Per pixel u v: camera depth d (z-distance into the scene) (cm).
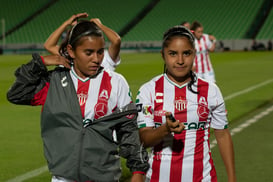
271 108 907
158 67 2020
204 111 260
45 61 249
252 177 478
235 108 913
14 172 510
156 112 261
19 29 3941
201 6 3912
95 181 247
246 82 1393
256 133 685
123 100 254
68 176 246
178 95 260
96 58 239
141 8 4000
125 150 255
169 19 3841
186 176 261
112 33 428
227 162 268
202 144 263
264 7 3722
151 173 267
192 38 244
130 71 1845
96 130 248
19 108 970
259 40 3259
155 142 245
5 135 707
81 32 236
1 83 1465
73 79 252
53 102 248
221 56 2738
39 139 679
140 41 3453
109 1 4125
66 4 4162
